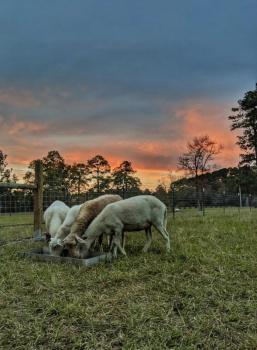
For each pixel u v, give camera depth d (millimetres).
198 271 4742
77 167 44438
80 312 3352
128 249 6465
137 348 2682
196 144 38562
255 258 5449
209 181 44656
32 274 4734
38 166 8367
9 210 9109
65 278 4582
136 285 4242
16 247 6883
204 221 11797
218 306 3504
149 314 3314
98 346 2742
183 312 3381
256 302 3578
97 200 6613
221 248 6227
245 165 41562
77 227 6090
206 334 2922
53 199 10984
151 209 6113
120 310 3436
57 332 2959
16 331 3000
